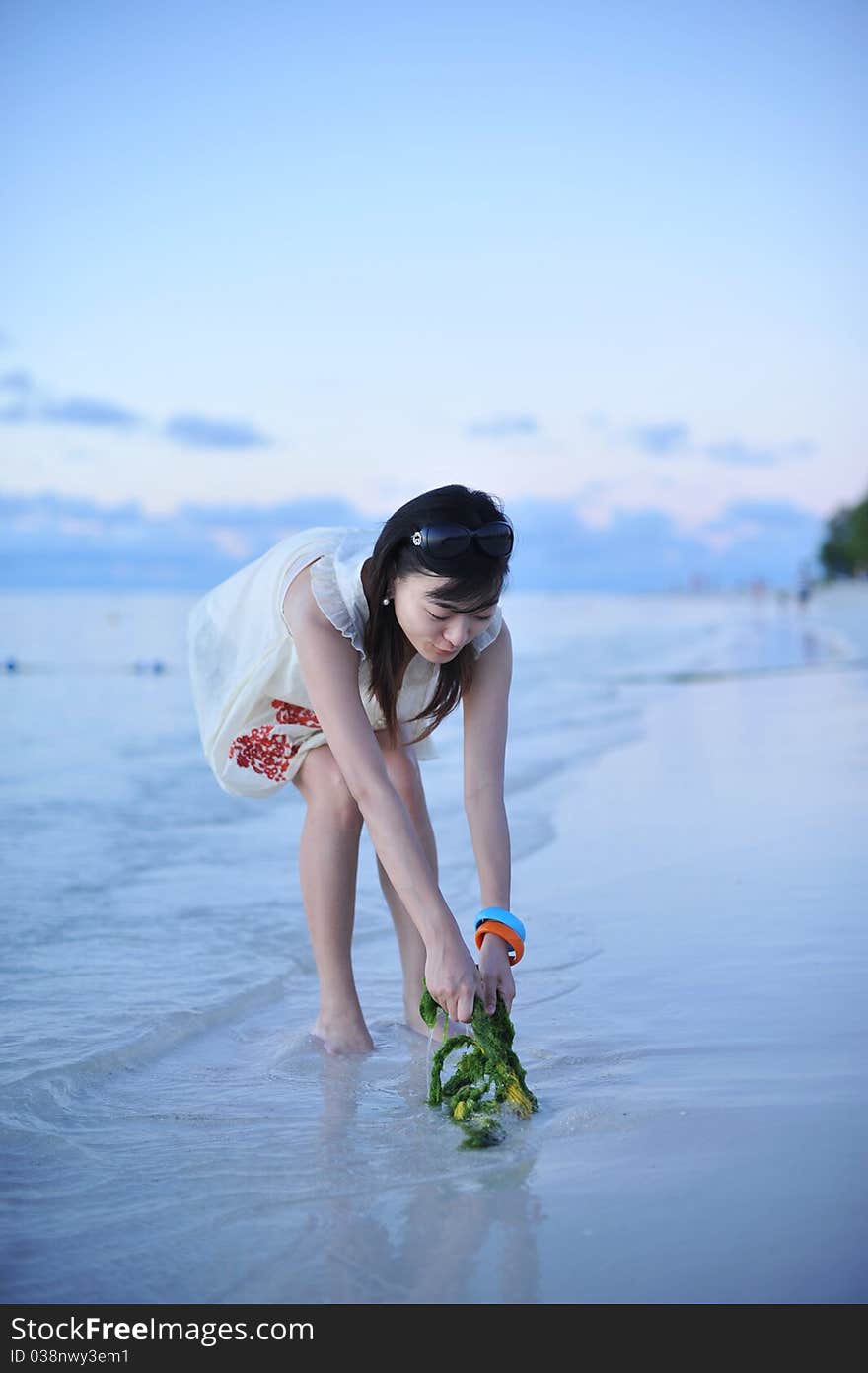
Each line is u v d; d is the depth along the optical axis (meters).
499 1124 2.05
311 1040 2.57
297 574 2.44
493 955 2.24
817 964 2.87
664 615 32.41
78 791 5.46
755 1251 1.59
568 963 2.98
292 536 2.63
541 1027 2.54
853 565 70.75
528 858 4.21
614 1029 2.50
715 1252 1.59
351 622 2.31
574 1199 1.75
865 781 5.43
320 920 2.57
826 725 7.62
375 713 2.52
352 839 2.58
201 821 4.88
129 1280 1.60
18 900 3.64
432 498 2.15
